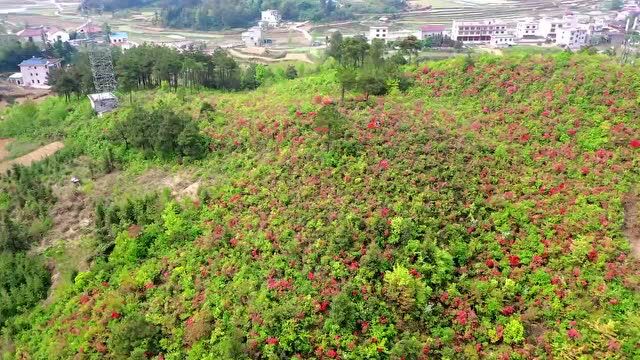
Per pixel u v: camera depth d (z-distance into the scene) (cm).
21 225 5556
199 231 4703
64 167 6806
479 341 3431
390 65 6988
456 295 3638
